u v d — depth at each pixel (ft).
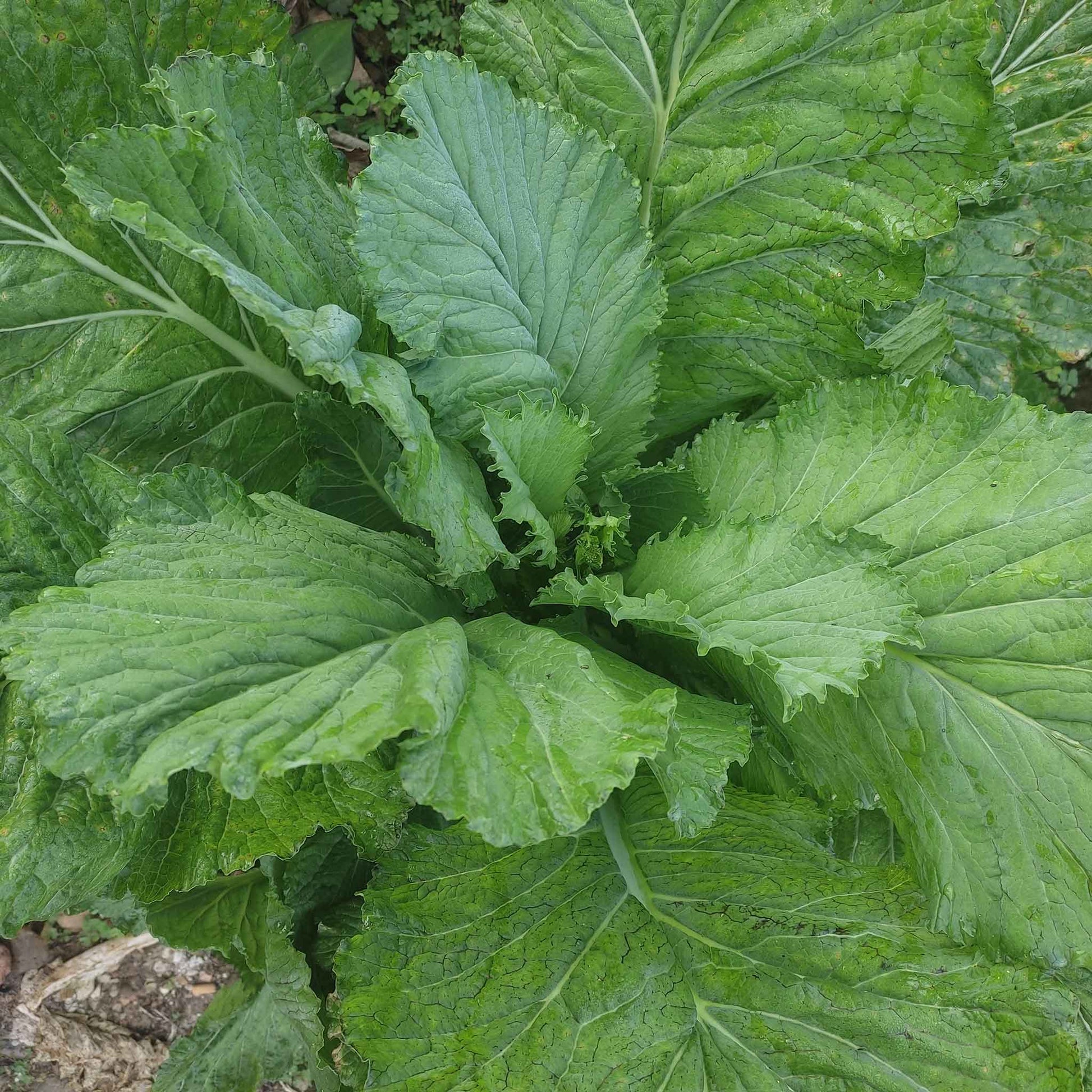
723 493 2.19
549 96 2.26
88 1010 2.93
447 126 1.78
